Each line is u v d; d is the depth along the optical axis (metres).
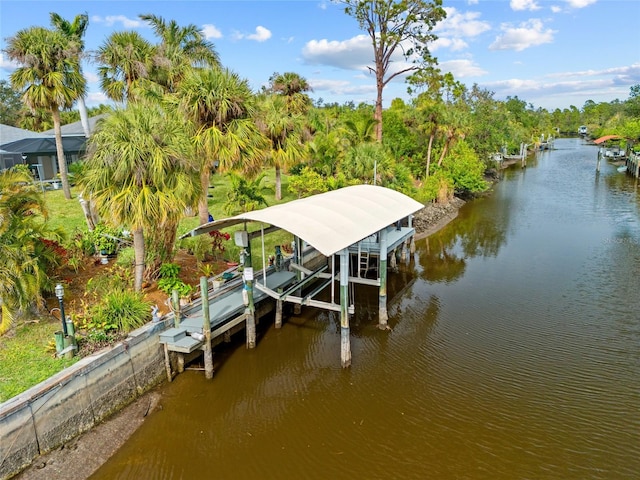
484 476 8.38
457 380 11.50
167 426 9.80
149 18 23.92
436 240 25.81
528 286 17.83
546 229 27.08
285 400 10.82
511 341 13.43
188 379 11.48
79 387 9.05
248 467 8.72
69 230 18.19
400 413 10.27
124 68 21.48
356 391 11.16
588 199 36.25
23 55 20.95
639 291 16.91
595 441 9.21
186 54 23.77
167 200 11.68
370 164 26.73
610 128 96.94
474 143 48.09
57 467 8.27
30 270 11.02
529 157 75.00
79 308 11.79
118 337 10.38
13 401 8.01
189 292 13.20
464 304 16.28
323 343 13.59
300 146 26.47
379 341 13.73
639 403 10.38
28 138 30.33
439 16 32.22
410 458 8.89
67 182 24.03
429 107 36.09
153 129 11.89
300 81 35.22
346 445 9.30
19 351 9.80
